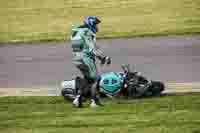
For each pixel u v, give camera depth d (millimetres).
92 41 52688
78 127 46656
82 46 52562
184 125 45562
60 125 47500
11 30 101812
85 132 45031
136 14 105938
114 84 54000
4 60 78938
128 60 73062
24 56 80938
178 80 61594
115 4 113750
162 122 46594
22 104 55594
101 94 54750
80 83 53656
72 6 114812
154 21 99750
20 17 110688
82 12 110438
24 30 101188
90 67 52875
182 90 57375
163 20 99875
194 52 75000
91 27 52750
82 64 52781
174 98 54312
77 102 52781
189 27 93250
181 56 73125
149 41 85000
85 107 53062
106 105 52969
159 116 48344
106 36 91375
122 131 44688
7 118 50781
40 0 121312
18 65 75250
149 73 65375
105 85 54125
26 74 69875
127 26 97875
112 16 105875
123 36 90438
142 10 108250
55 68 71938
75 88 54656
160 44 82000
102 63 53156
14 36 97000
